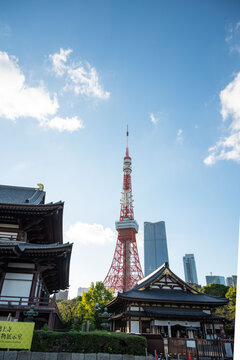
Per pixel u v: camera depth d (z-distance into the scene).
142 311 35.00
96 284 65.81
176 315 33.59
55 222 29.06
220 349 25.08
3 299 23.84
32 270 25.41
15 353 17.78
